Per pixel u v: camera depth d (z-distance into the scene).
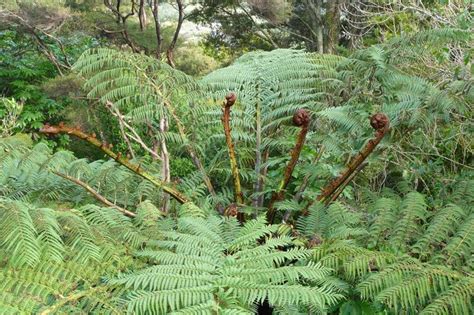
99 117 6.01
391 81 2.43
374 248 1.90
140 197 2.25
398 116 2.39
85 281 1.52
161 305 1.39
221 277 1.52
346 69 2.72
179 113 2.78
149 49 8.91
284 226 1.99
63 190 2.24
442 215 1.87
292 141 2.61
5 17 8.02
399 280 1.58
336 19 9.91
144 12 9.56
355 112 2.28
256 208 2.22
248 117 2.59
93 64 2.59
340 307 1.69
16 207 1.51
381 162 3.06
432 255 1.79
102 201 2.14
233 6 10.98
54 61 8.26
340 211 2.04
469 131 3.07
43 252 1.53
